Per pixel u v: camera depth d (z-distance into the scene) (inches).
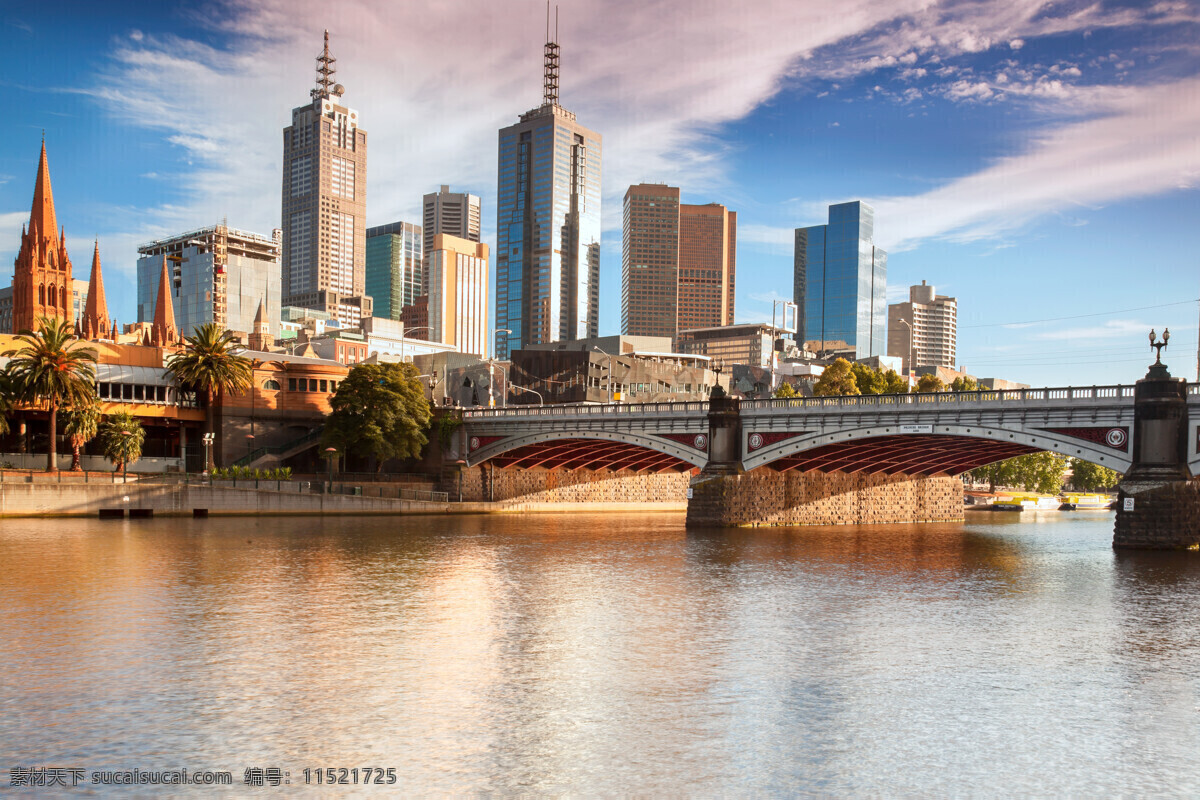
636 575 2129.7
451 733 968.3
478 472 4576.8
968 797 821.9
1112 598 1865.2
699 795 816.3
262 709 1039.0
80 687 1115.3
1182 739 978.1
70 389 3668.8
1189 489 2603.3
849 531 3673.7
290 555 2372.0
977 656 1333.7
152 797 800.9
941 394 3016.7
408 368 4399.6
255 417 4658.0
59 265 6722.4
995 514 5482.3
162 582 1895.9
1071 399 2758.4
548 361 6437.0
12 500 3326.8
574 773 862.5
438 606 1678.2
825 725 1010.1
